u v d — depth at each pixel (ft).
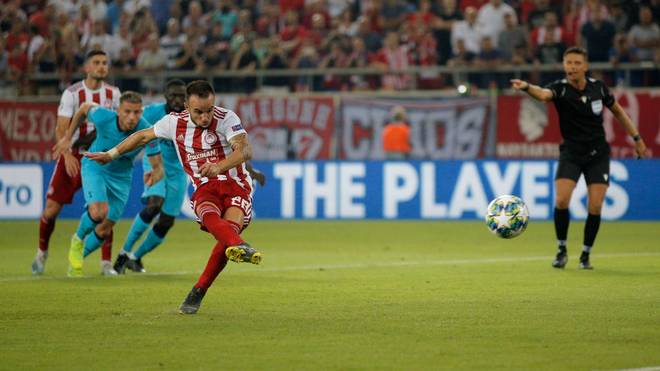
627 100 203.41
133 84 228.63
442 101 209.87
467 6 237.04
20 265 127.54
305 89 223.51
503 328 76.33
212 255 83.20
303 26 245.24
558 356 65.57
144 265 127.34
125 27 246.27
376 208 204.54
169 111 114.01
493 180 199.62
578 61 115.24
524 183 198.49
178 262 131.23
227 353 66.69
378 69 218.79
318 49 230.48
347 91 223.30
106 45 241.76
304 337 72.54
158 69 232.53
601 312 84.38
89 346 69.31
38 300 92.32
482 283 105.40
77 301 91.71
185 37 244.22
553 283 104.99
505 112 207.51
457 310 85.66
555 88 116.67
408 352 66.95
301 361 64.08
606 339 71.72
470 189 200.64
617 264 124.88
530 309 86.12
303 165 207.51
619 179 198.08
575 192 200.13
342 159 212.64
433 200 202.39
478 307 87.45
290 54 233.76
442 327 76.79
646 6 216.74
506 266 123.65
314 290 99.66
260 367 62.34
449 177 201.67
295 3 248.52
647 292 97.35
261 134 216.74
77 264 113.29
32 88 234.38
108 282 107.34
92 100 117.29
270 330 75.56
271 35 243.81
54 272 118.83
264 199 209.36
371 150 212.43
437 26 229.04
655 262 127.24
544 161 197.47
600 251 143.02
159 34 252.62
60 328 76.69
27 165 210.79
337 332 74.64
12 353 66.90
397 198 203.92
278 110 215.72
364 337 72.54
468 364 63.16
